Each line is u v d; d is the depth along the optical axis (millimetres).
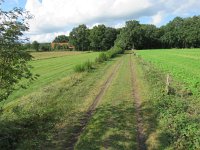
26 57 11961
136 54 87938
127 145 11836
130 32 151000
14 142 12156
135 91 23797
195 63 48844
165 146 11336
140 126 14281
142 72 37281
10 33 11219
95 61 53844
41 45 172875
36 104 18734
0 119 13742
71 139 12945
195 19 160500
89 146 11898
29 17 11898
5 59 11336
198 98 19812
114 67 46625
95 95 22719
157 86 24406
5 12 11375
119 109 17859
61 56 104625
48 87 26094
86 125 14820
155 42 157250
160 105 17234
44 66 58375
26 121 14391
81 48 179750
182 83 26031
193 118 14227
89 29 179625
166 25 169375
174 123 13414
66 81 29656
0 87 11727
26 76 12617
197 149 10508
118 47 109625
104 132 13469
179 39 154875
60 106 18766
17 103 19797
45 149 11883
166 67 41469
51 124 14719
